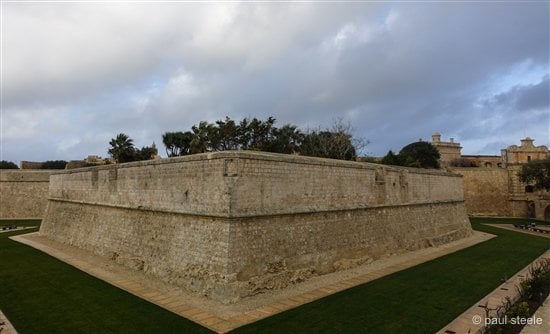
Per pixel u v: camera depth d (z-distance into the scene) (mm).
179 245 20734
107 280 21281
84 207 32750
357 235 26359
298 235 21703
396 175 31984
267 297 18312
